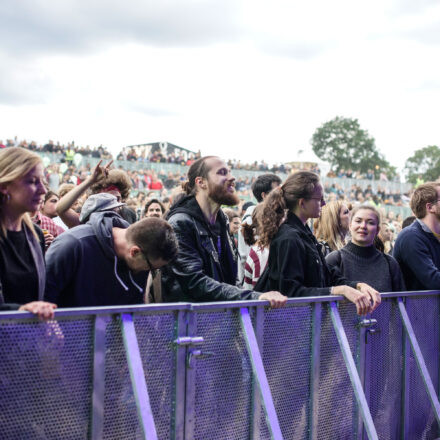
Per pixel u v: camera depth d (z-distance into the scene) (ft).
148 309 7.56
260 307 8.97
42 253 8.34
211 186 10.39
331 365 10.16
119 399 7.36
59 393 6.83
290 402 9.48
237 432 8.70
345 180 119.85
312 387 9.84
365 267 12.25
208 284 9.45
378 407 11.18
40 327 6.64
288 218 10.71
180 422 7.96
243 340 8.76
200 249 10.04
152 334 7.68
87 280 8.60
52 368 6.76
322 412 10.01
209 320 8.30
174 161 117.19
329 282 11.07
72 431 6.95
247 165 126.31
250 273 14.20
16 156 7.82
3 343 6.36
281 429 9.32
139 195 38.11
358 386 9.93
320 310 9.96
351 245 12.48
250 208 17.25
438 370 12.93
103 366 7.20
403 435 11.82
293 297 9.62
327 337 10.09
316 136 398.01
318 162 128.36
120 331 7.36
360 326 10.68
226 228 11.08
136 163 96.02
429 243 12.89
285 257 9.96
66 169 78.64
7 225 7.82
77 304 8.57
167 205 27.04
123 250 8.70
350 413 10.54
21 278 7.82
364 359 10.80
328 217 14.44
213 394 8.38
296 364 9.59
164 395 7.80
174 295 9.86
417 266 12.62
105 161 93.20
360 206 12.49
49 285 8.36
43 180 8.08
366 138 388.37
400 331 11.73
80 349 7.00
